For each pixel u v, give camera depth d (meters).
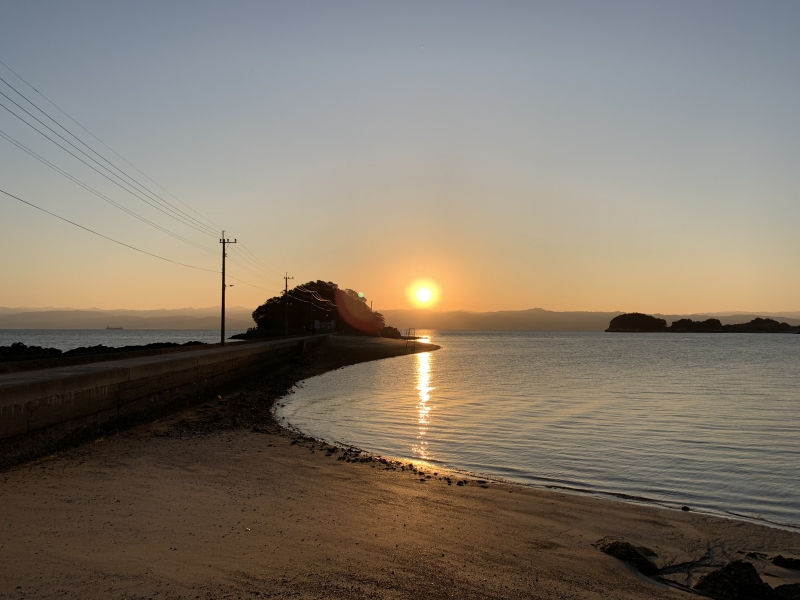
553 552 9.88
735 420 27.05
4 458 13.54
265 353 53.16
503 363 78.25
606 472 17.17
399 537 10.12
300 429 23.94
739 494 14.98
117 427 20.11
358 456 17.62
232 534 9.68
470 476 16.28
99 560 8.15
